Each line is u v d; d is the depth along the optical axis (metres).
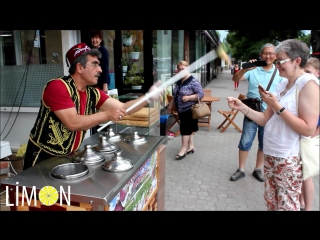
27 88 4.18
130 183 1.76
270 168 2.32
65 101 1.83
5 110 4.23
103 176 1.62
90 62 1.89
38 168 1.73
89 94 2.09
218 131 6.83
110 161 1.75
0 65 4.25
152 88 2.19
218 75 26.89
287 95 2.15
